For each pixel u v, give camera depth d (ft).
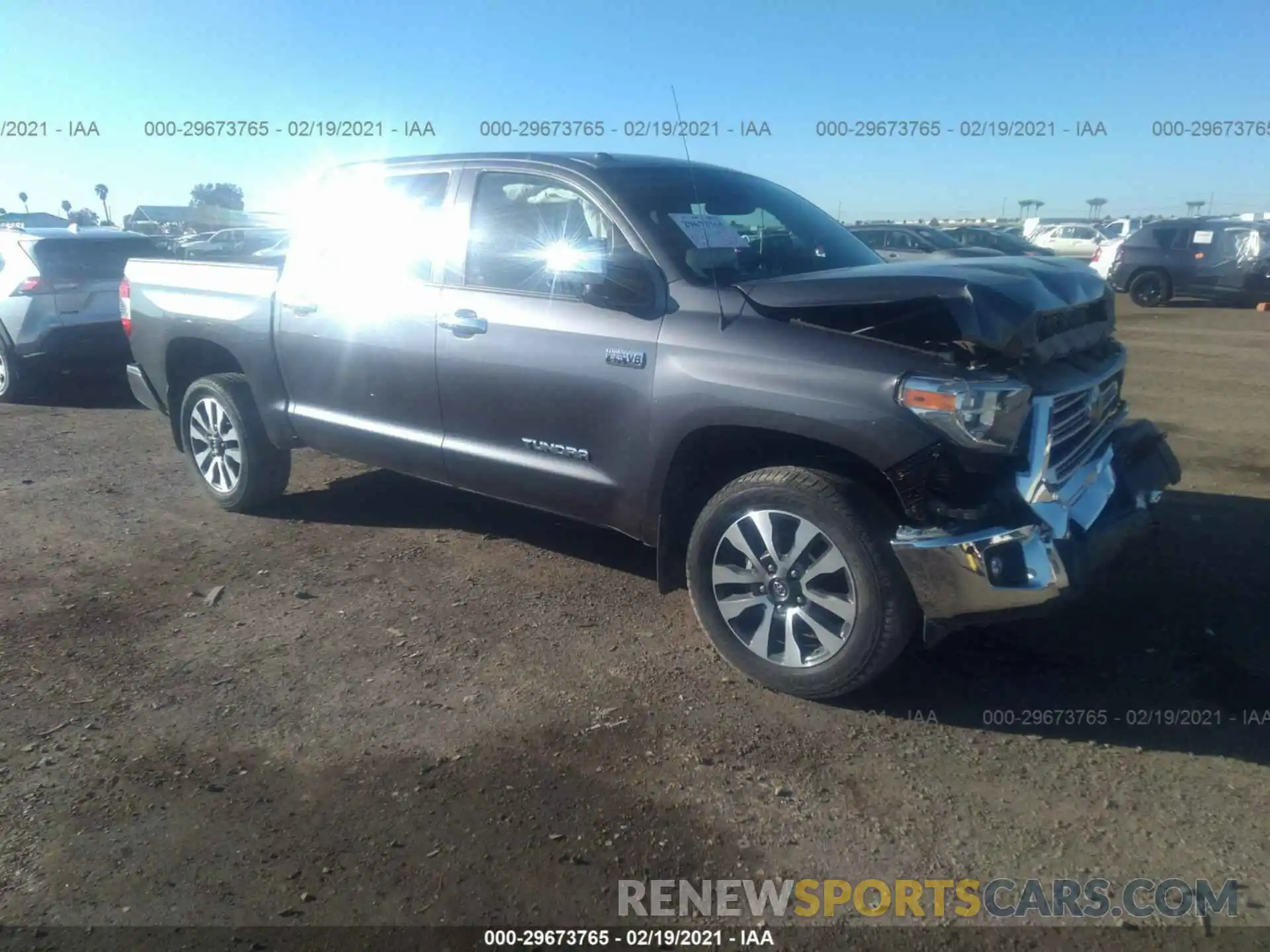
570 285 13.73
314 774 10.90
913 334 12.04
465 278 15.07
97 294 31.53
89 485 21.99
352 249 16.60
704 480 13.66
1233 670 12.87
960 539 10.82
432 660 13.51
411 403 15.87
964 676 12.83
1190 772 10.76
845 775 10.79
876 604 11.40
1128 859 9.40
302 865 9.45
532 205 14.65
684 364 12.55
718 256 13.76
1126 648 13.48
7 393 31.83
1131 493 13.15
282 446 18.40
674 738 11.51
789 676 12.21
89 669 13.32
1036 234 103.09
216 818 10.16
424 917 8.79
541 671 13.16
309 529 18.78
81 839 9.84
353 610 15.12
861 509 11.43
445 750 11.33
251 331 17.98
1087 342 13.03
